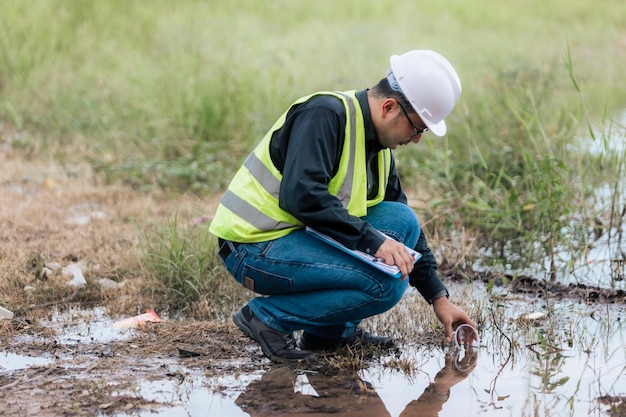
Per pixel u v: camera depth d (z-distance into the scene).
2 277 5.40
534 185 6.75
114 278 5.59
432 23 15.59
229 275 5.46
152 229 6.15
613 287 5.38
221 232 4.07
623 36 14.75
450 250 6.06
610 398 3.76
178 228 6.25
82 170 8.40
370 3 16.42
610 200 6.89
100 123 9.53
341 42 13.21
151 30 13.23
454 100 3.85
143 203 7.37
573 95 9.55
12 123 10.04
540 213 6.22
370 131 3.88
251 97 9.58
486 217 6.68
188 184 7.91
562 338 4.54
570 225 6.42
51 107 10.32
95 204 7.43
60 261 5.82
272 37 13.61
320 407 3.63
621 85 11.18
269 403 3.66
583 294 5.29
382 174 4.10
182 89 9.54
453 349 4.40
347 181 3.88
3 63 11.25
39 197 7.56
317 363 4.12
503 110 8.56
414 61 3.83
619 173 6.57
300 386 3.87
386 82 3.86
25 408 3.58
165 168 8.05
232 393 3.77
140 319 4.79
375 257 3.80
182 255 5.43
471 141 8.15
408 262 3.80
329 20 15.52
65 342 4.46
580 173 6.71
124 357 4.24
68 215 7.09
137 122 9.38
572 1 17.39
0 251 5.98
